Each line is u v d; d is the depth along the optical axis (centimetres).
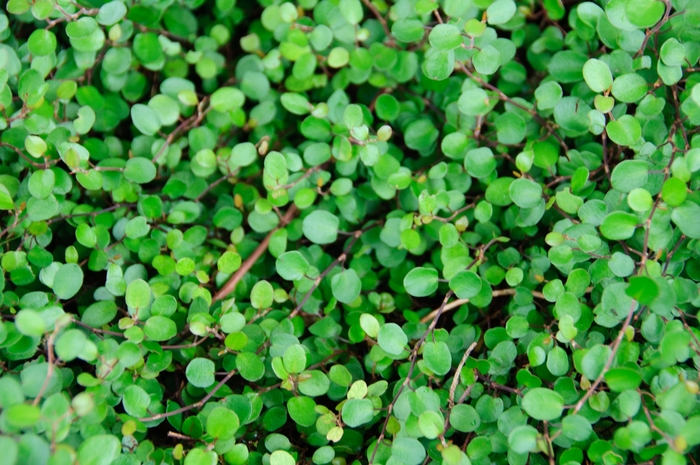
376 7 55
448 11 51
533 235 52
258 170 55
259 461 49
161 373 52
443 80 54
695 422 45
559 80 52
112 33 53
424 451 47
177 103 53
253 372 49
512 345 49
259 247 53
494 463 48
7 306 50
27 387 46
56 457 45
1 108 51
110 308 50
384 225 53
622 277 49
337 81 54
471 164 51
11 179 51
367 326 49
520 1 54
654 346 49
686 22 50
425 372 49
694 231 47
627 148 52
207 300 50
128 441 48
